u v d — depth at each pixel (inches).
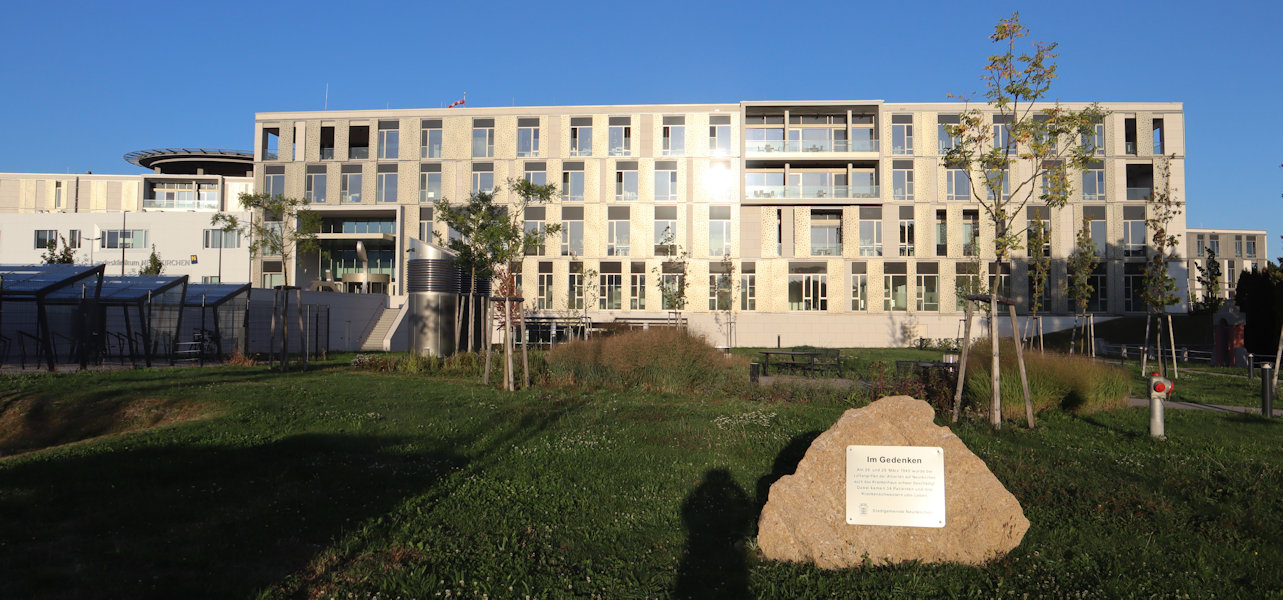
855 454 242.2
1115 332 1807.3
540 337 1753.2
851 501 240.1
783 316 1984.5
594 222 2022.6
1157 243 982.4
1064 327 1913.1
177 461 338.3
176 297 1074.1
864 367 933.8
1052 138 496.7
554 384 709.9
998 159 501.7
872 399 574.9
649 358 694.5
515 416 496.1
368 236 2033.7
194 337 1052.5
